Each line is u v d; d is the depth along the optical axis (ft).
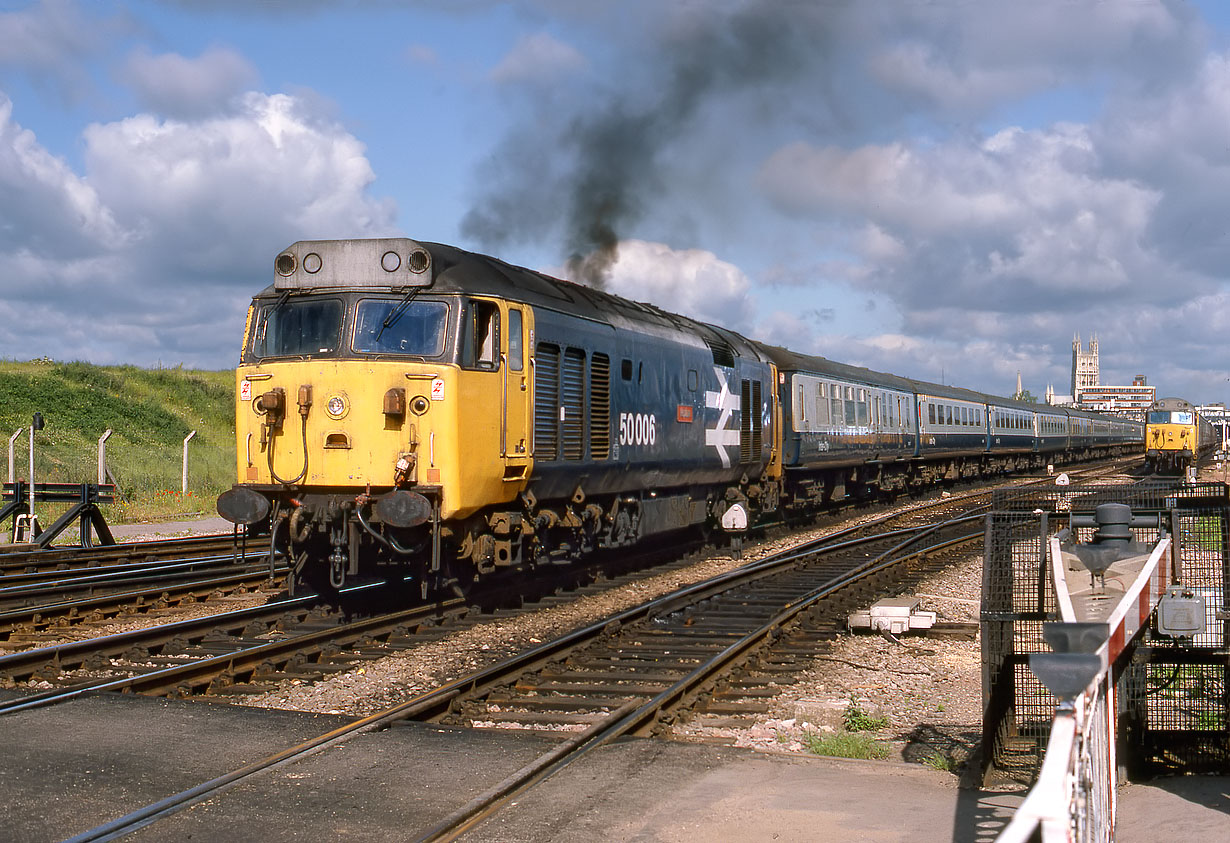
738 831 17.54
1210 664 21.77
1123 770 20.44
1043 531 22.84
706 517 64.90
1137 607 16.05
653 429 52.80
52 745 22.27
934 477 127.44
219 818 18.08
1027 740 22.76
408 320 37.76
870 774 20.88
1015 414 162.91
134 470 106.83
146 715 24.63
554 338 42.98
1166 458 173.37
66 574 51.29
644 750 22.16
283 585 48.98
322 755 21.56
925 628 38.86
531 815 18.28
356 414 37.22
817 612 41.81
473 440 37.58
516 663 29.86
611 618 36.68
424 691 29.43
